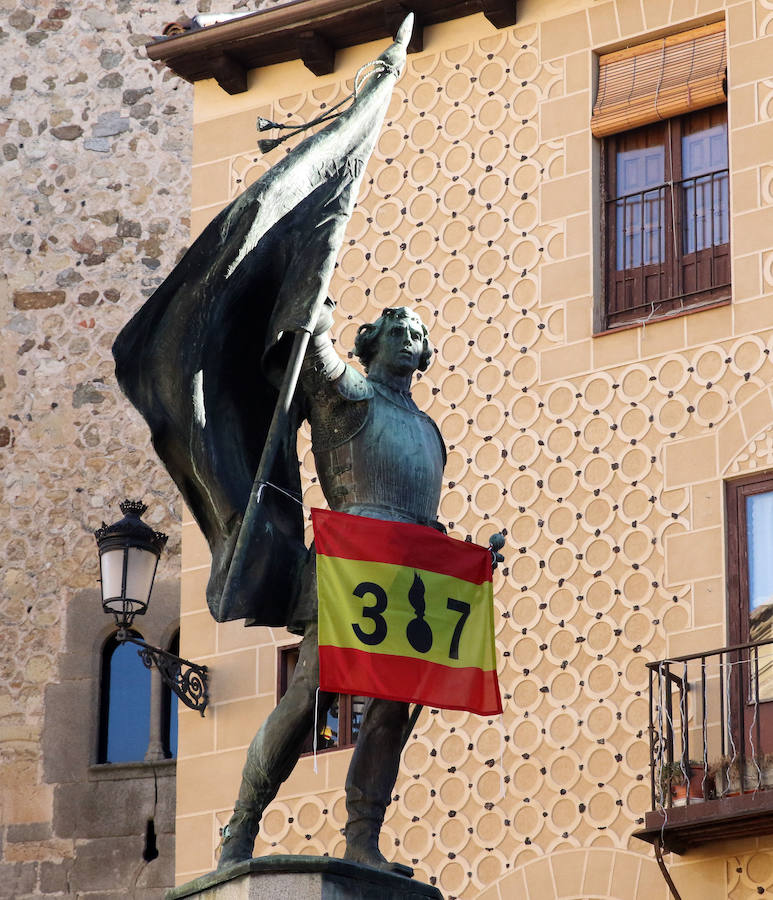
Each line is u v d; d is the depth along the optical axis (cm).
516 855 2581
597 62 2898
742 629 2559
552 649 2652
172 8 3644
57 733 3372
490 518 2748
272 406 1418
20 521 3466
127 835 3309
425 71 2997
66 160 3616
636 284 2784
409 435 1426
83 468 3466
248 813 1373
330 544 1383
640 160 2833
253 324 1407
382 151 2995
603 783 2561
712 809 2414
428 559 1412
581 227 2817
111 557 2895
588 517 2689
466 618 1422
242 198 1377
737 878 2450
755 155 2739
